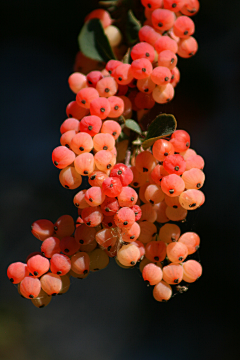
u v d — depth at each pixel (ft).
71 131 1.47
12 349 1.93
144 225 1.48
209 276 1.93
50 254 1.46
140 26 1.59
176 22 1.53
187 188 1.46
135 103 1.54
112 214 1.44
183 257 1.46
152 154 1.49
